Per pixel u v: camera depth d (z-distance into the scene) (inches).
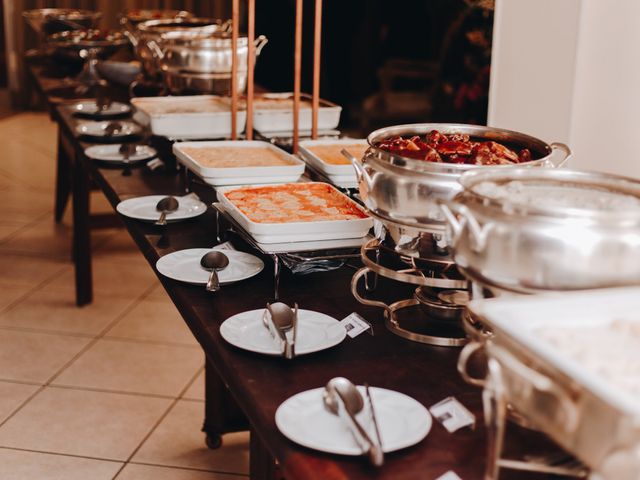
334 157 92.9
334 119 113.6
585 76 99.2
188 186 93.7
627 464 30.3
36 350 125.3
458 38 141.7
